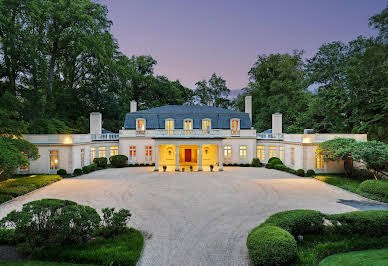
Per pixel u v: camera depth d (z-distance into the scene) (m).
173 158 33.19
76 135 25.59
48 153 24.31
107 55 34.94
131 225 10.70
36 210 8.02
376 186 15.48
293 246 6.87
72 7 29.61
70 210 8.40
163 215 12.09
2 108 20.16
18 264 6.85
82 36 31.33
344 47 30.92
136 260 7.34
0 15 21.84
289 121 40.03
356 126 28.67
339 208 13.15
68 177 23.00
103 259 7.15
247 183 20.30
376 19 23.23
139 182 20.69
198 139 27.58
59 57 36.00
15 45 24.08
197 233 9.84
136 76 43.69
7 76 26.06
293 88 40.06
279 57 45.09
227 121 33.41
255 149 33.16
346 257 7.87
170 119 32.31
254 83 47.59
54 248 7.90
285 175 24.45
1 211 12.45
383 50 22.91
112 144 32.28
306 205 13.79
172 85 51.69
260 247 6.82
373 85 25.58
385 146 17.72
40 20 27.56
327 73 31.28
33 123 26.34
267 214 12.23
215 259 7.71
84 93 36.72
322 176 22.38
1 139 16.25
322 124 31.77
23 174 23.88
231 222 11.10
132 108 34.91
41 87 29.92
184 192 17.06
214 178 22.72
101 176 23.73
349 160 23.77
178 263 7.45
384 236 9.09
